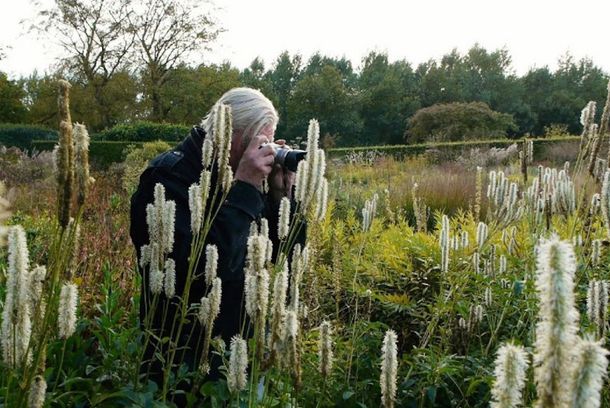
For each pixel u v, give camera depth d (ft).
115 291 10.56
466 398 8.74
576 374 2.65
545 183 10.48
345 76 245.24
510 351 3.04
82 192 4.88
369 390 9.19
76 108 110.52
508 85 201.26
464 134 122.21
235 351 5.47
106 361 8.23
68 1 106.11
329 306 12.73
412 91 204.74
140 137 84.48
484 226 10.53
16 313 4.83
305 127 181.98
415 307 12.36
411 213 27.63
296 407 5.79
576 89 201.77
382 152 74.33
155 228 6.84
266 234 7.19
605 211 6.67
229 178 6.66
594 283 6.08
